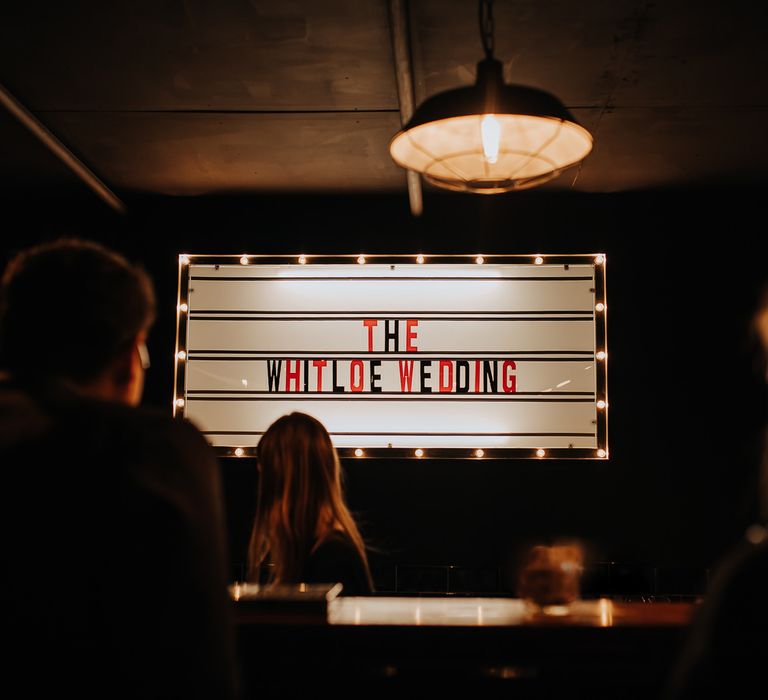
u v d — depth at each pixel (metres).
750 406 4.13
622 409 4.15
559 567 1.84
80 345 1.05
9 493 0.92
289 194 4.31
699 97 3.12
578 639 1.69
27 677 0.89
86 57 2.84
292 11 2.54
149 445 0.97
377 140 3.59
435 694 1.69
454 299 4.25
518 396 4.16
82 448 0.94
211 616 0.94
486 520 4.11
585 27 2.62
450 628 1.70
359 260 4.31
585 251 4.27
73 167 3.79
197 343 4.28
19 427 0.95
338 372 4.22
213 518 0.99
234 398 4.23
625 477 4.11
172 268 4.36
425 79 2.97
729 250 4.24
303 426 2.46
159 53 2.81
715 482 4.09
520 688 1.69
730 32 2.64
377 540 4.12
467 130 2.15
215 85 3.05
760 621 0.84
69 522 0.91
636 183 4.11
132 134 3.52
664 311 4.22
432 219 4.33
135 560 0.91
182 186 4.20
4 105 3.13
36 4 2.50
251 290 4.32
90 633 0.89
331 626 1.71
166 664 0.90
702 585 4.01
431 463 4.17
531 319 4.21
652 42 2.71
